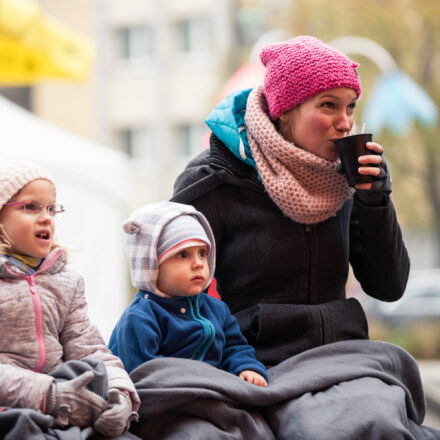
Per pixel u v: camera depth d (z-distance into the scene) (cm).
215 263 584
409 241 5241
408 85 2205
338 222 582
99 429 443
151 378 482
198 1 4881
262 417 498
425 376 2669
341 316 568
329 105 550
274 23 4019
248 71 1380
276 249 570
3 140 1261
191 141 4981
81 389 442
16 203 476
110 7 5072
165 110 4988
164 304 532
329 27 3772
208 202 583
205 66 4900
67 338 484
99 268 1418
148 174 5016
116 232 1478
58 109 5153
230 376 496
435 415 1789
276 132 552
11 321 463
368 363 529
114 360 480
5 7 1462
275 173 558
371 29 3738
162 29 4969
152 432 477
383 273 575
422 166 3788
